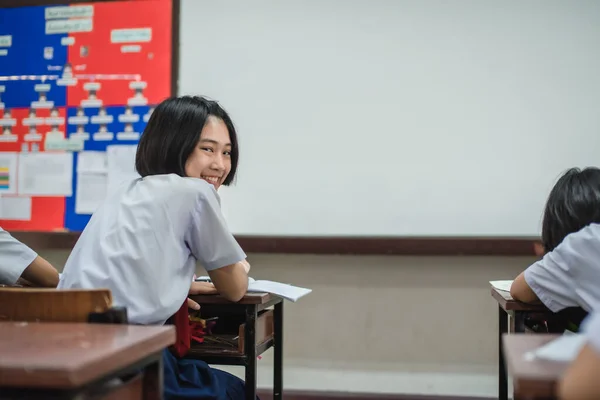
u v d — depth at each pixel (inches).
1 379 28.0
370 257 107.4
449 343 105.3
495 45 104.3
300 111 108.5
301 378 108.3
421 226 104.7
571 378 25.3
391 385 106.0
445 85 105.1
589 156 101.9
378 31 107.0
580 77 102.4
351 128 107.1
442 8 105.5
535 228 102.3
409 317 106.3
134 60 113.4
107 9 114.5
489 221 103.3
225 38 111.0
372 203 106.0
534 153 103.0
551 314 63.9
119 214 55.6
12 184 115.3
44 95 115.6
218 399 55.4
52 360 29.2
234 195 109.4
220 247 58.6
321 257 108.6
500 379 79.0
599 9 102.2
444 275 105.7
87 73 114.6
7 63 117.0
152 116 63.9
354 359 107.3
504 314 79.0
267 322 74.5
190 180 58.8
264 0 110.1
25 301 42.9
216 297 64.4
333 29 108.2
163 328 38.9
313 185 107.6
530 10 103.7
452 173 104.4
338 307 108.0
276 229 108.2
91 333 37.1
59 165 114.3
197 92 111.4
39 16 116.4
